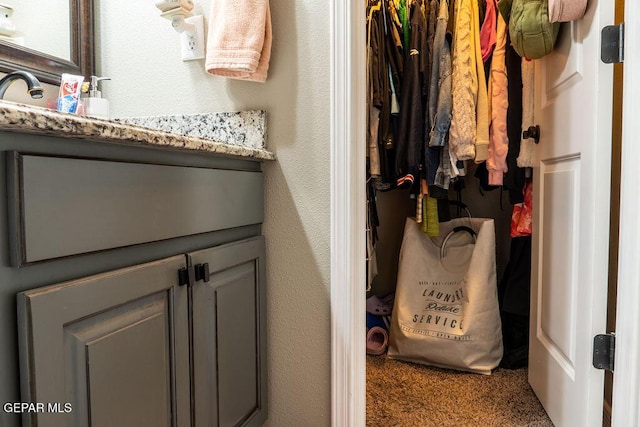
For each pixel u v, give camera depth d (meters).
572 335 1.16
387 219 2.32
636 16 0.97
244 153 0.96
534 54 1.28
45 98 1.16
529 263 1.81
